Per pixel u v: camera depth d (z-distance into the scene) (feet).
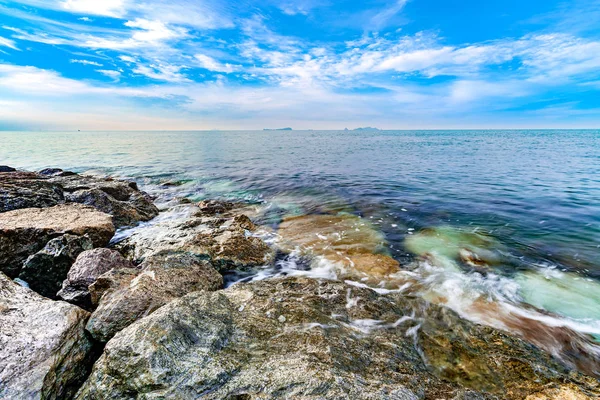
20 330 12.71
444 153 144.66
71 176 57.21
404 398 10.94
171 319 12.93
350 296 20.29
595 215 44.60
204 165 103.45
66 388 12.16
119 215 37.78
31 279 21.83
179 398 10.22
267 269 27.27
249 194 60.80
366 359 13.82
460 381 14.23
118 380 10.82
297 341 13.89
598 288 24.80
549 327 19.45
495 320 20.16
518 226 40.16
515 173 81.97
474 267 28.14
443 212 46.83
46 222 27.58
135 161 113.09
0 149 161.58
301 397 10.34
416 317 19.24
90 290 18.51
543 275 26.86
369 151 160.97
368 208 49.21
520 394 13.42
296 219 42.88
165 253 24.90
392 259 29.58
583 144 211.82
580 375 14.89
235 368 11.60
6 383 10.44
